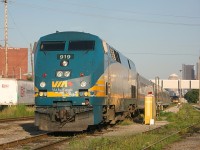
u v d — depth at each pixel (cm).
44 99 2470
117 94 3127
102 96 2580
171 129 3153
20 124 3544
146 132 2659
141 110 5531
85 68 2470
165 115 5716
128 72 3700
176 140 2392
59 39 2570
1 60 11844
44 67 2505
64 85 2453
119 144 1950
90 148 1864
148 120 3753
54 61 2502
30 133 2728
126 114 3741
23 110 5359
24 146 2025
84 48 2522
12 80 6650
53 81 2470
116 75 3084
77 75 2459
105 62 2673
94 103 2458
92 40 2555
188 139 2473
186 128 3091
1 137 2464
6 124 3525
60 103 2466
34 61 2562
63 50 2519
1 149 1878
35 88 2505
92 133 2708
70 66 2477
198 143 2247
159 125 3653
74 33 2591
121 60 3397
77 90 2448
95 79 2484
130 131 2938
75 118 2434
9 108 5306
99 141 2059
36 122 2477
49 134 2628
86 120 2431
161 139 2258
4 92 6625
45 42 2575
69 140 2256
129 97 3747
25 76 11856
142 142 2102
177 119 4559
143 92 4962
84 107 2442
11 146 2000
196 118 4969
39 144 2116
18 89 6688
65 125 2439
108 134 2675
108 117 2842
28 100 7112
